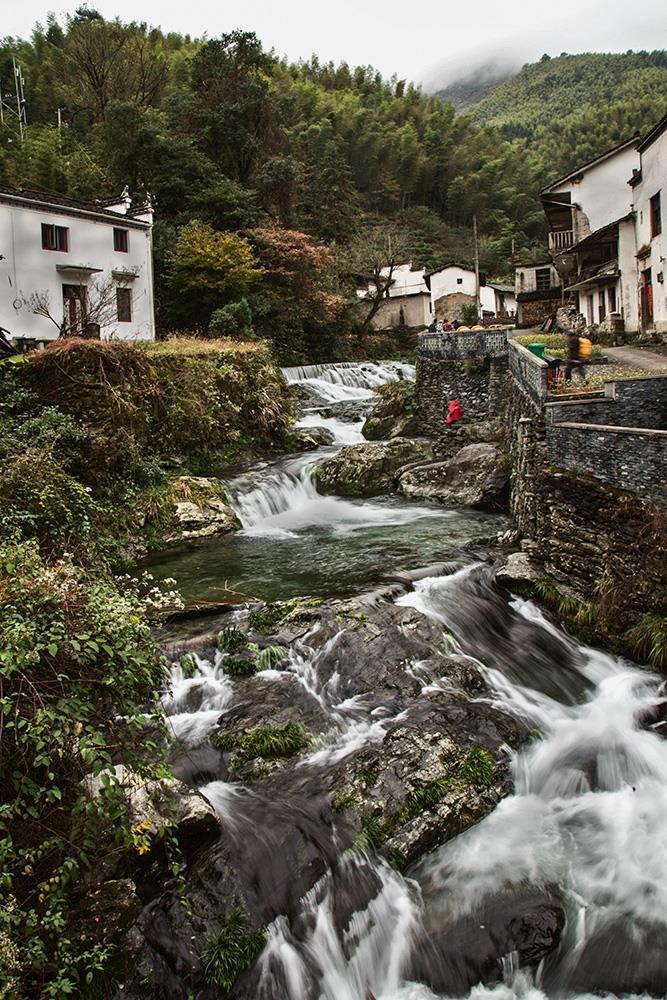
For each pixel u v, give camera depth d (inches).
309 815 272.1
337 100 3553.2
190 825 251.1
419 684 358.6
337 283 1804.9
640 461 429.4
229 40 1616.6
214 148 1572.3
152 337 1159.0
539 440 552.4
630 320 1077.8
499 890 259.1
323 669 365.7
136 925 218.4
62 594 233.9
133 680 238.4
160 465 691.4
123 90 1918.1
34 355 651.5
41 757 197.8
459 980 230.1
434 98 4613.7
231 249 1262.3
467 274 2234.3
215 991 213.9
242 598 454.9
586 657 422.6
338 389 1261.1
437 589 469.4
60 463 546.0
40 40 2378.2
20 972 183.0
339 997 224.5
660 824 297.0
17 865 202.1
